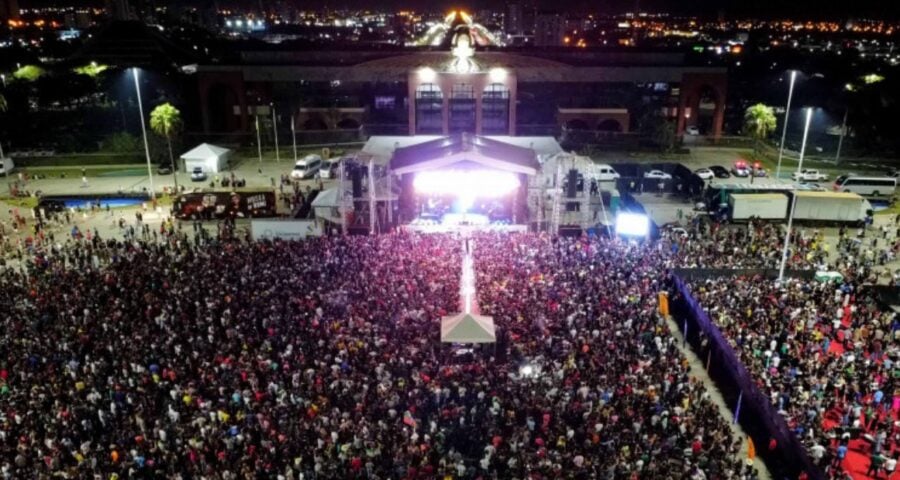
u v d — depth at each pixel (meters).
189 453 23.70
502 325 33.03
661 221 57.22
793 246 47.22
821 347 32.19
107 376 28.59
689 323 36.56
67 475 22.70
